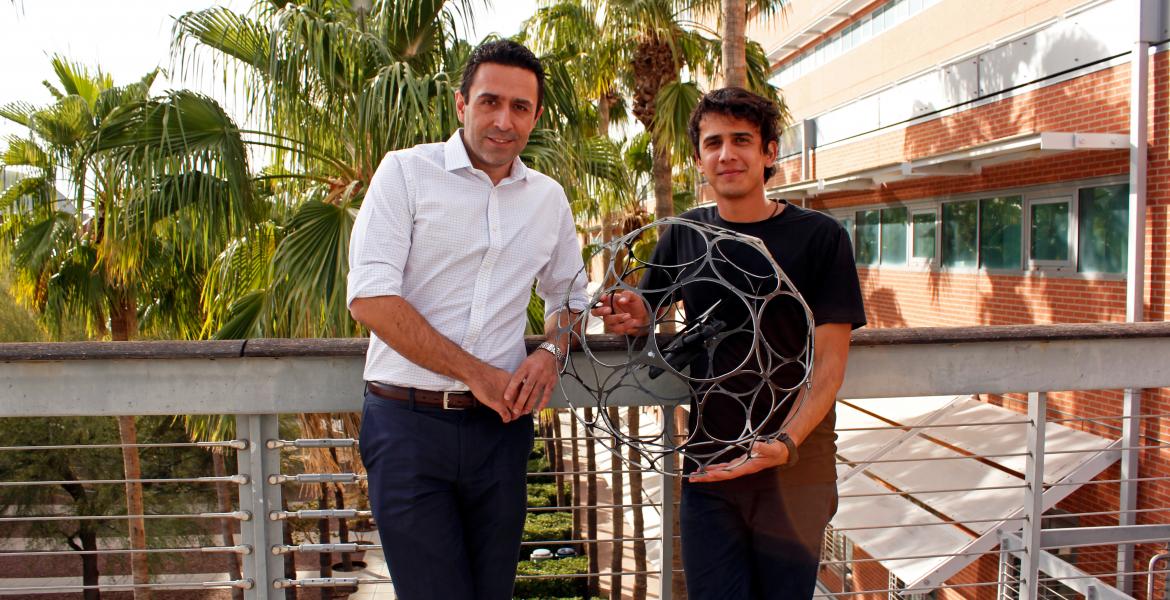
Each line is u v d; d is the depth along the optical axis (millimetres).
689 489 1848
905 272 11266
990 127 9164
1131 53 6973
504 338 1718
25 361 1941
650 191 12633
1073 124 7836
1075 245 7840
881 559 6137
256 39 5523
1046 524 7383
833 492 1835
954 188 9938
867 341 2076
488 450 1697
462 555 1694
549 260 1810
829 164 13641
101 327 9586
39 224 8969
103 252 5242
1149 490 6648
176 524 13164
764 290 1699
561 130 5812
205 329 6250
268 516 2068
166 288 9352
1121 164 7176
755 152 1724
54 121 8852
